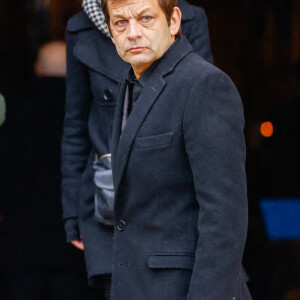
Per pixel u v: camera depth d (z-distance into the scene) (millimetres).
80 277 11445
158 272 7352
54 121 11391
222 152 6949
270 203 16406
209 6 24156
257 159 17203
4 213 11422
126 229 7605
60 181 11391
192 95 7086
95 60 9734
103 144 9805
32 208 11367
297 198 16797
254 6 24062
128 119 7418
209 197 6949
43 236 11359
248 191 16781
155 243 7375
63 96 11430
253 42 24156
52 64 11578
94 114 10039
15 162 11359
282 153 17141
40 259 11359
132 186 7461
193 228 7285
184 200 7289
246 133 18031
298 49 23875
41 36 15711
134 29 7211
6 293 11508
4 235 11430
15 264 11414
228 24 24203
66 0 14133
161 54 7344
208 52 10070
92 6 9672
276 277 15016
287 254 15289
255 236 15508
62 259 11367
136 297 7477
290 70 23859
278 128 17391
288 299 14812
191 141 7043
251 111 18719
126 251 7594
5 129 11336
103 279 9969
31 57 16031
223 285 6895
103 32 9672
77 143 10359
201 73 7133
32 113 11359
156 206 7363
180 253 7262
